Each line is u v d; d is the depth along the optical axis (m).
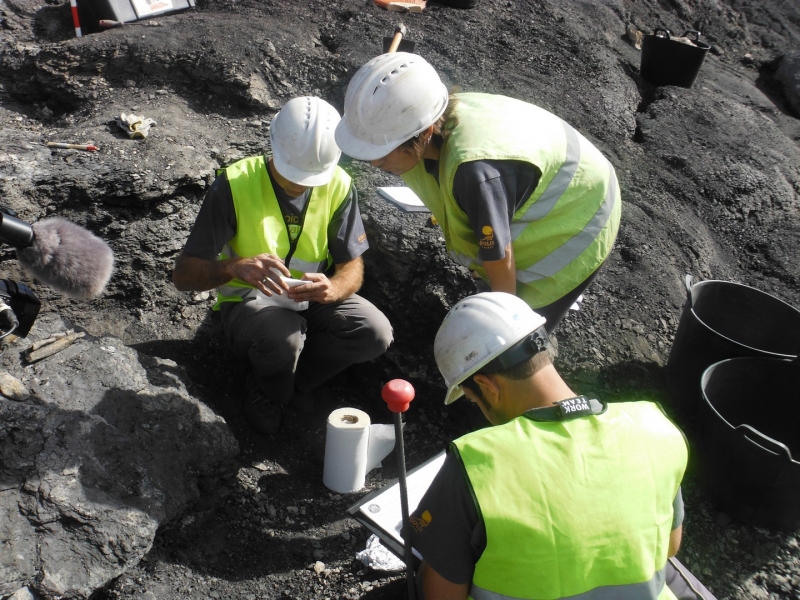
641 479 1.60
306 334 3.12
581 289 2.69
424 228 3.56
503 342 1.69
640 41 6.37
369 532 2.86
